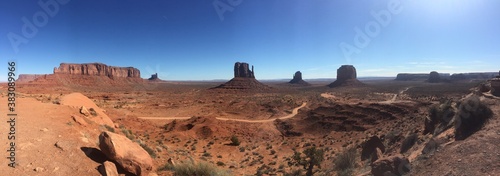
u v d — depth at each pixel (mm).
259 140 52781
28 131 11648
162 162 14164
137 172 10266
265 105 101688
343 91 179500
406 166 13539
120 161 10070
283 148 44094
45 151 9992
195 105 111375
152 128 46000
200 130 52781
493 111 16609
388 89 167000
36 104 17844
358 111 69250
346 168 22031
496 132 13648
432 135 20125
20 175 8078
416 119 42531
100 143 10344
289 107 101062
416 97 107500
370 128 56938
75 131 12961
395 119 58781
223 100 133000
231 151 40594
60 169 9008
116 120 41219
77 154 10344
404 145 21984
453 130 16719
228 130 57656
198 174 12414
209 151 38438
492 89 22094
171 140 40250
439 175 11633
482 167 10852
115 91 176125
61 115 15367
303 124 70000
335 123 64875
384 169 13453
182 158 18484
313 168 28406
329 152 37531
